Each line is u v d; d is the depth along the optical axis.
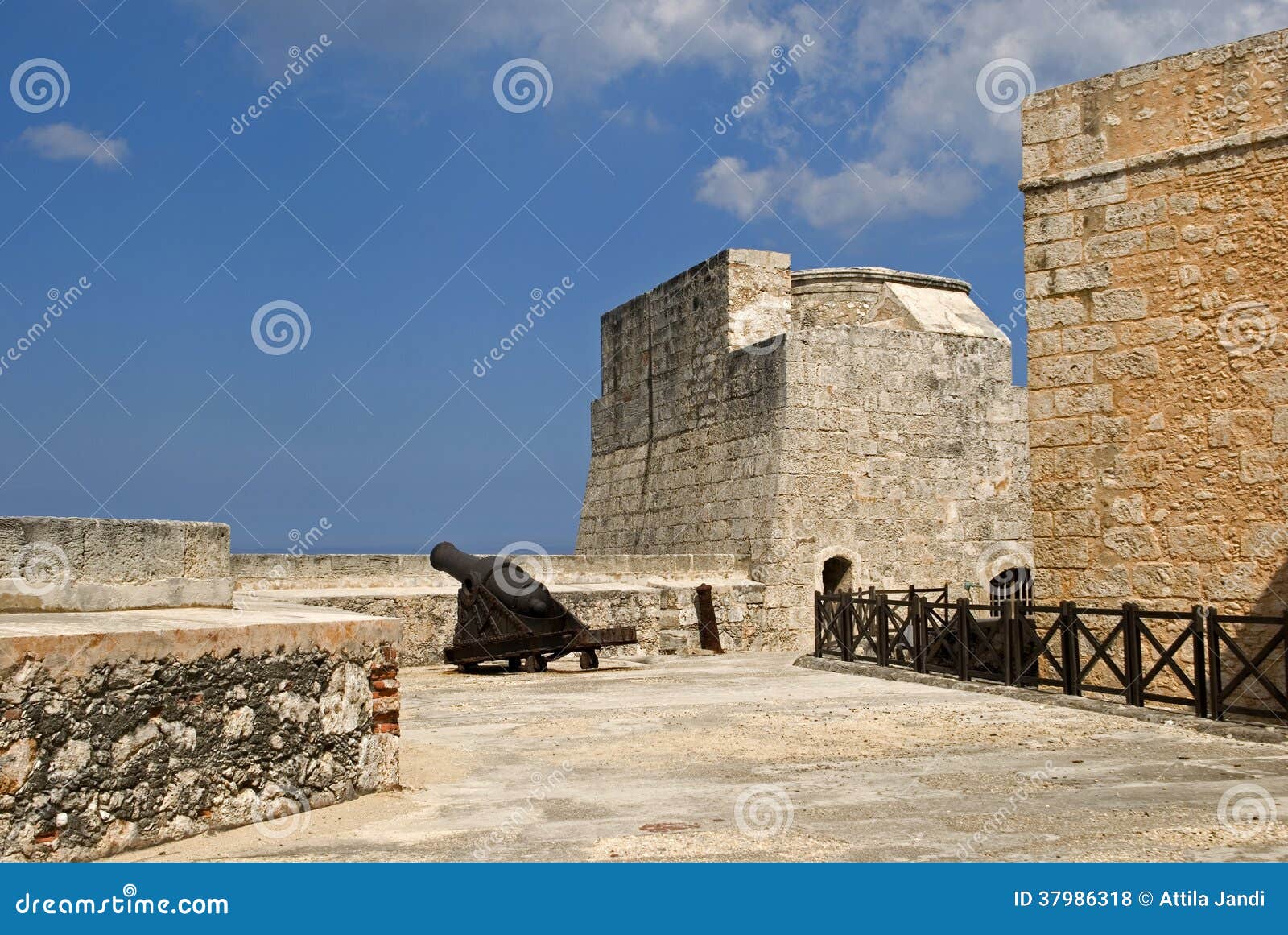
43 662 5.35
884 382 21.31
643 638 19.55
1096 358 11.97
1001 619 12.70
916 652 13.99
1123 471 11.73
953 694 12.30
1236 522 10.95
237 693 6.31
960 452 21.91
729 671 15.92
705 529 22.67
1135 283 11.73
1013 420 22.50
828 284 23.89
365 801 6.93
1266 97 10.98
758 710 11.20
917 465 21.47
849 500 20.84
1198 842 5.77
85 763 5.50
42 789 5.31
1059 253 12.29
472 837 6.00
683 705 11.76
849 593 15.89
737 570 21.05
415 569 18.62
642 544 25.42
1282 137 10.82
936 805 6.70
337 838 6.00
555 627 16.12
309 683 6.77
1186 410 11.34
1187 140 11.47
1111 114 12.01
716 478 22.50
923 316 22.56
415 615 17.17
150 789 5.80
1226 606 10.95
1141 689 10.37
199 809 6.05
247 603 10.97
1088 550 11.95
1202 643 9.69
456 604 17.53
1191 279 11.36
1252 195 11.02
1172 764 7.99
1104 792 7.04
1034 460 12.36
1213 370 11.18
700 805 6.79
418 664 17.11
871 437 21.09
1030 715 10.45
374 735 7.21
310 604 16.48
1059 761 8.15
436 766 8.23
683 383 24.11
